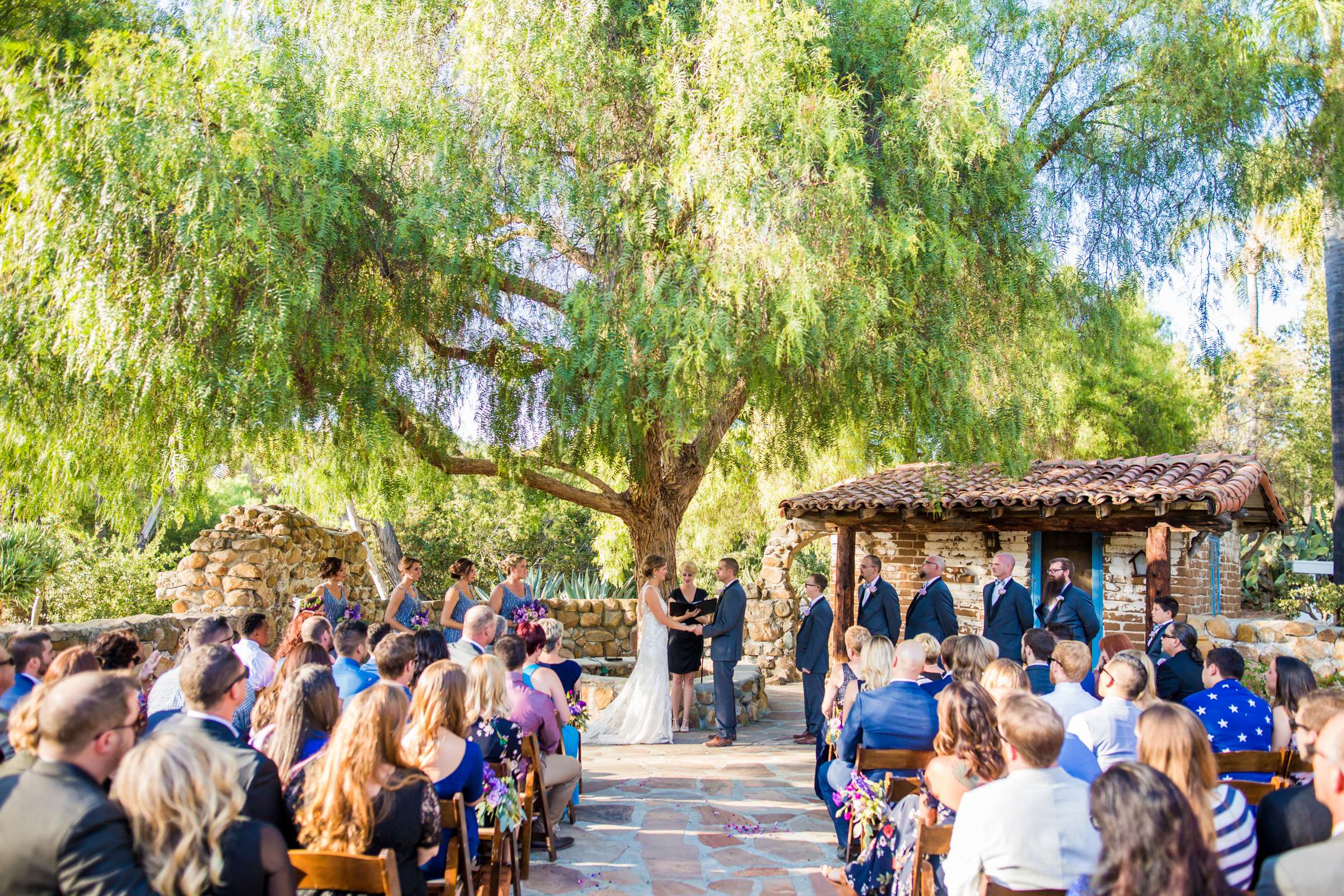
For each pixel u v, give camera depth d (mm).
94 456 6926
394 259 7164
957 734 3531
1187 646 5984
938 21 7895
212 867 2273
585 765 8055
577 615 14039
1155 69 8336
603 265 7453
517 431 7965
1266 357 22312
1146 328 17656
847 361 7395
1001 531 11836
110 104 5922
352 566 13570
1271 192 8617
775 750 9000
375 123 7188
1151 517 9148
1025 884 2846
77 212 5758
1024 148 8031
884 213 7336
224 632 4715
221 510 24172
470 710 4641
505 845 4516
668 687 9508
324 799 2932
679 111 7051
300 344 6680
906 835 4082
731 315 6887
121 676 2434
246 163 5941
